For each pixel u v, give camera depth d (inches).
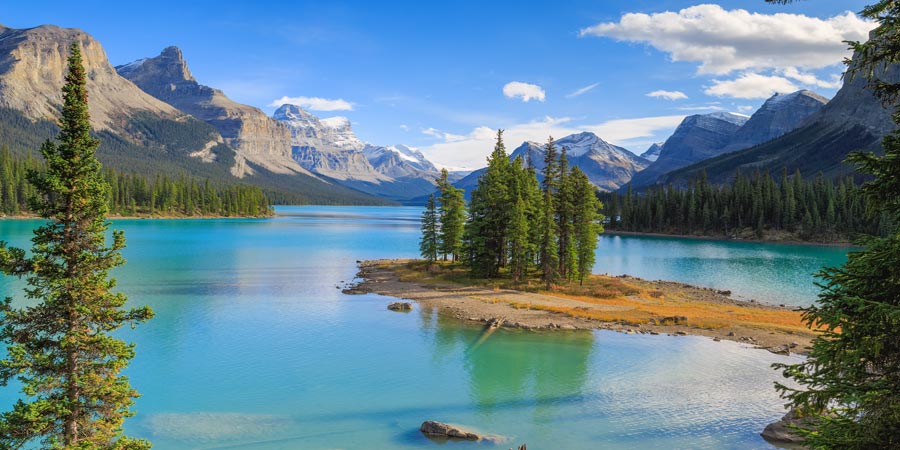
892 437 415.8
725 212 7027.6
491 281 2989.7
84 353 724.0
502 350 1705.2
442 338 1844.2
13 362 687.7
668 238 7150.6
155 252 4434.1
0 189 7145.7
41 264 692.1
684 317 2081.7
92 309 717.3
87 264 723.4
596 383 1408.7
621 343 1792.6
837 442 430.6
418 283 2994.6
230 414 1190.9
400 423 1150.3
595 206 2982.3
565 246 3061.0
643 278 3513.8
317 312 2242.9
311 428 1120.8
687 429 1119.0
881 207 427.8
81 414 708.7
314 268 3715.6
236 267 3676.2
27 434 671.8
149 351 1653.5
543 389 1362.0
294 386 1371.8
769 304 2578.7
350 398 1294.3
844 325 426.3
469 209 3134.8
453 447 1035.3
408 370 1504.7
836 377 450.0
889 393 413.7
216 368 1504.7
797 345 1755.7
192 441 1056.2
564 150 3036.4
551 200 2945.4
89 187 713.6
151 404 1242.0
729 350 1711.4
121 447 728.3
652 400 1285.7
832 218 6279.5
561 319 2121.1
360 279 3225.9
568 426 1136.2
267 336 1849.2
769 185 6998.0
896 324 399.2
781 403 1263.5
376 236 7071.9
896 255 403.5
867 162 426.3
